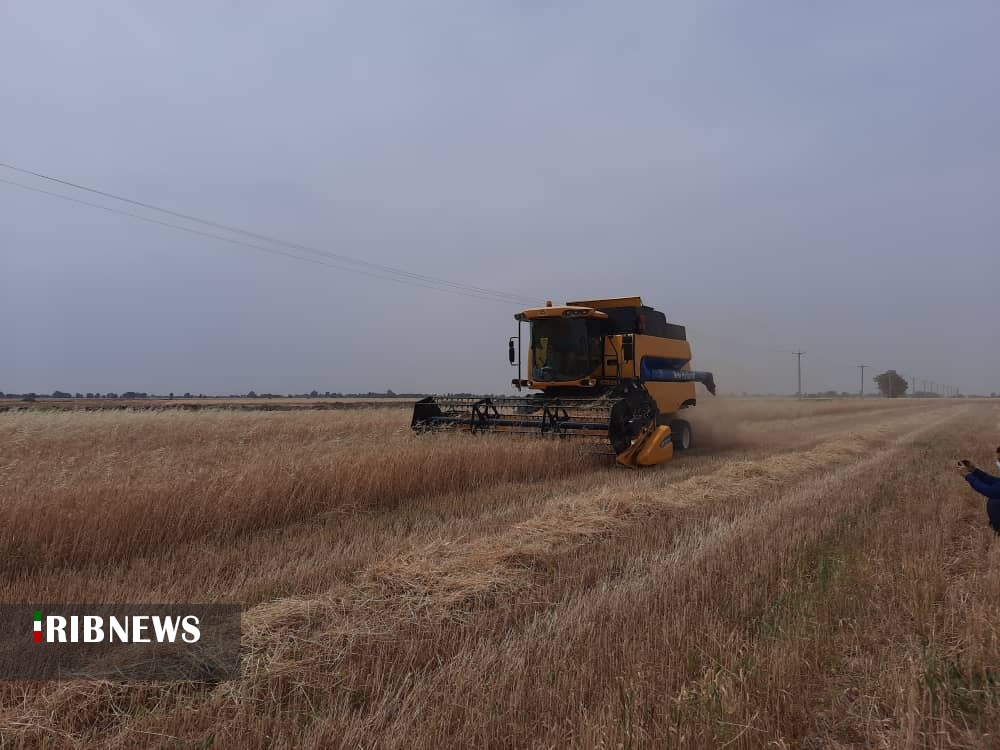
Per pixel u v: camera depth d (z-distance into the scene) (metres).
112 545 6.14
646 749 2.78
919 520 7.24
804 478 11.17
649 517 7.69
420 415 14.50
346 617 4.34
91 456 10.88
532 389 15.46
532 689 3.32
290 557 6.07
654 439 12.77
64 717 3.13
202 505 6.89
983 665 3.55
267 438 15.32
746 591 4.81
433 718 3.05
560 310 14.69
